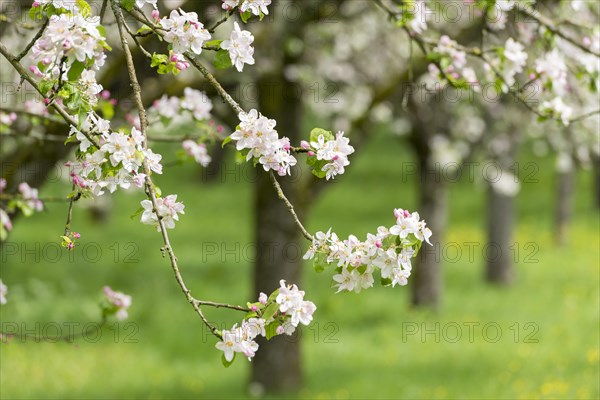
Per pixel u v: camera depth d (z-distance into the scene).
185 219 28.19
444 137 16.39
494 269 20.27
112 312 5.61
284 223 11.28
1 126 5.55
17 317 15.93
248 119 3.13
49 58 2.97
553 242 25.45
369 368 13.12
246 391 11.96
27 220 26.28
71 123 3.11
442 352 13.94
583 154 12.07
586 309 17.44
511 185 17.77
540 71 5.19
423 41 5.31
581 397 11.13
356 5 11.77
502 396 11.34
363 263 3.28
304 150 3.22
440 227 17.22
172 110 5.87
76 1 2.97
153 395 11.84
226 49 3.23
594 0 6.18
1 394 11.35
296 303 3.16
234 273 21.09
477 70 6.68
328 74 14.00
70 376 12.44
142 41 5.41
